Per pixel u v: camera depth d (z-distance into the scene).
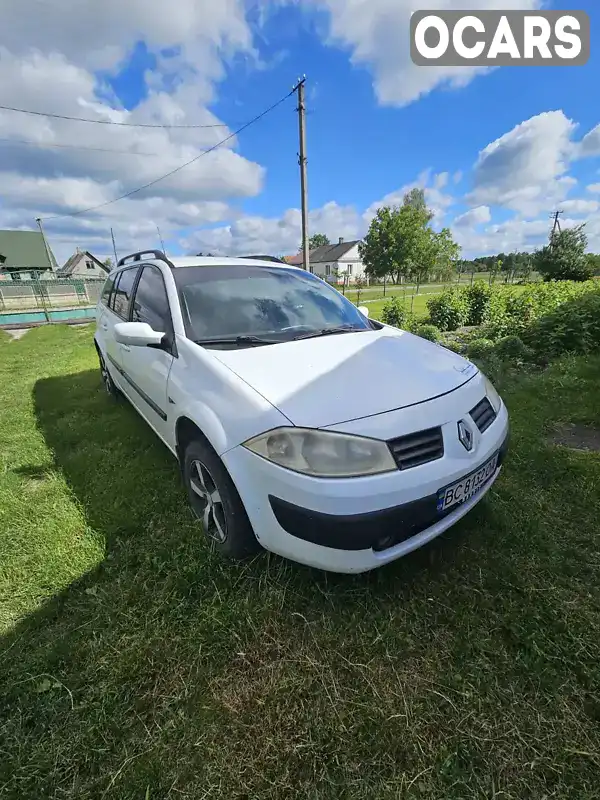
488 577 1.93
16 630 1.72
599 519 2.34
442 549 2.10
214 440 1.84
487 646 1.60
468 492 1.80
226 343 2.28
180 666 1.56
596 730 1.33
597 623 1.69
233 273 2.92
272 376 1.90
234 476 1.77
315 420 1.62
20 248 40.03
